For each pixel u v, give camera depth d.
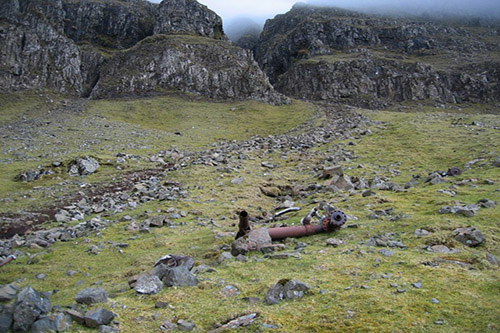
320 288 8.32
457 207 13.95
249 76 93.81
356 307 7.27
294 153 36.94
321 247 11.88
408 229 12.62
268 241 12.50
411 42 157.25
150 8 147.12
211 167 31.58
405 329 6.43
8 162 34.97
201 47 100.69
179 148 46.22
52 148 41.53
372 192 18.58
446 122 45.06
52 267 12.83
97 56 111.06
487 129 36.78
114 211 20.67
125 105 77.88
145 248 14.41
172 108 76.62
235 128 63.06
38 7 115.00
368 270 9.28
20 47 96.00
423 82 125.50
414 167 27.03
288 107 83.94
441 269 8.87
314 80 124.81
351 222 14.21
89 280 11.48
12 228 19.02
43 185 28.72
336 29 156.88
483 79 128.88
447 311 6.92
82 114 67.69
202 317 7.38
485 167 23.38
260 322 6.89
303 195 22.20
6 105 75.75
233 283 9.07
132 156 39.03
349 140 40.38
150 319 7.28
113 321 6.98
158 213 19.39
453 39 162.62
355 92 120.50
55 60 100.12
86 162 33.59
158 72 93.25
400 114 61.34
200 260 12.10
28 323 6.15
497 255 10.09
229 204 21.33
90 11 129.38
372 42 157.75
